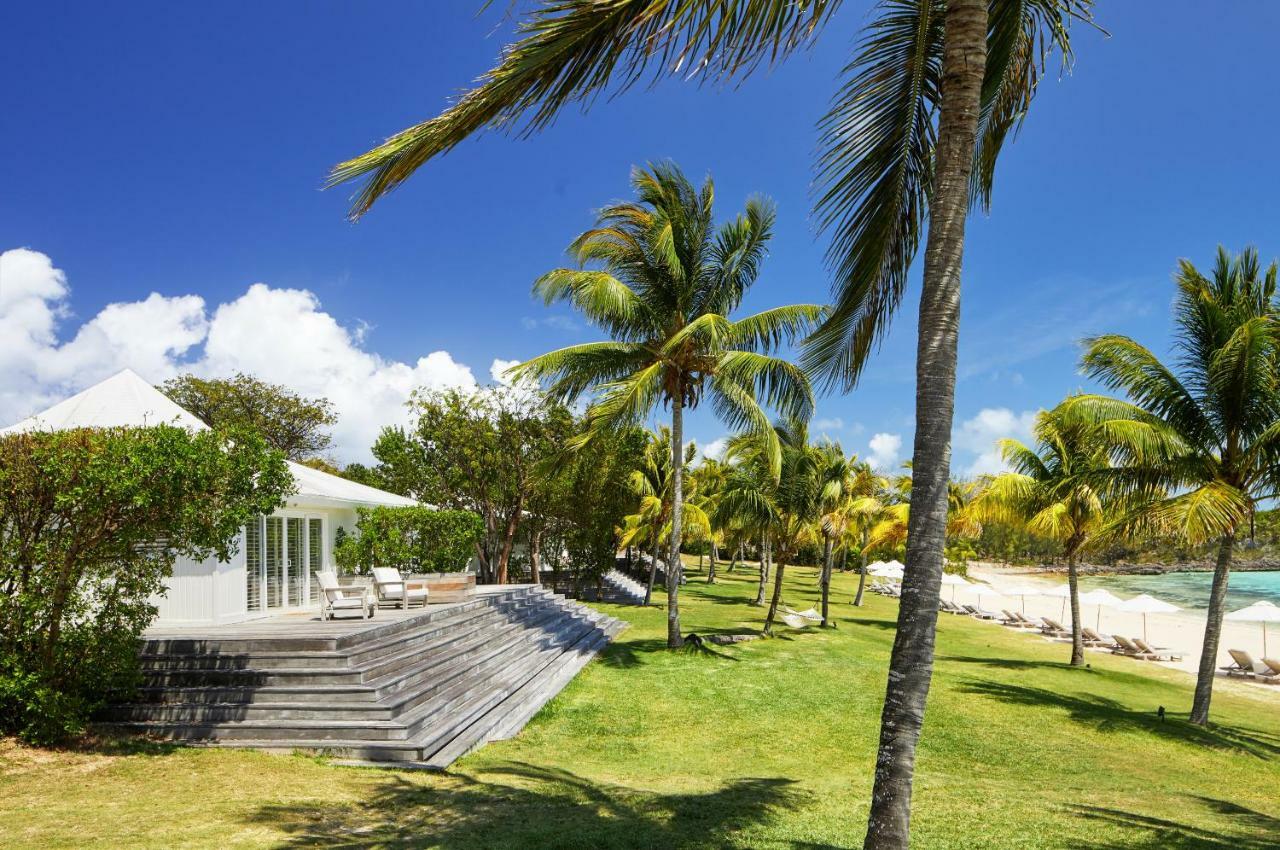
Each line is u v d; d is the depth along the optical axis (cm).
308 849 603
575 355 1841
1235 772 1163
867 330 649
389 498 2619
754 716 1315
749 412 1838
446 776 878
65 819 653
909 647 434
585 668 1684
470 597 1888
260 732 952
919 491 443
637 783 917
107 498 876
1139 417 1532
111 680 949
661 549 4006
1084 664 2177
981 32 459
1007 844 705
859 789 927
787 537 2334
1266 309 1430
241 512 959
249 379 4244
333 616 1565
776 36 398
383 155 346
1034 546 8569
